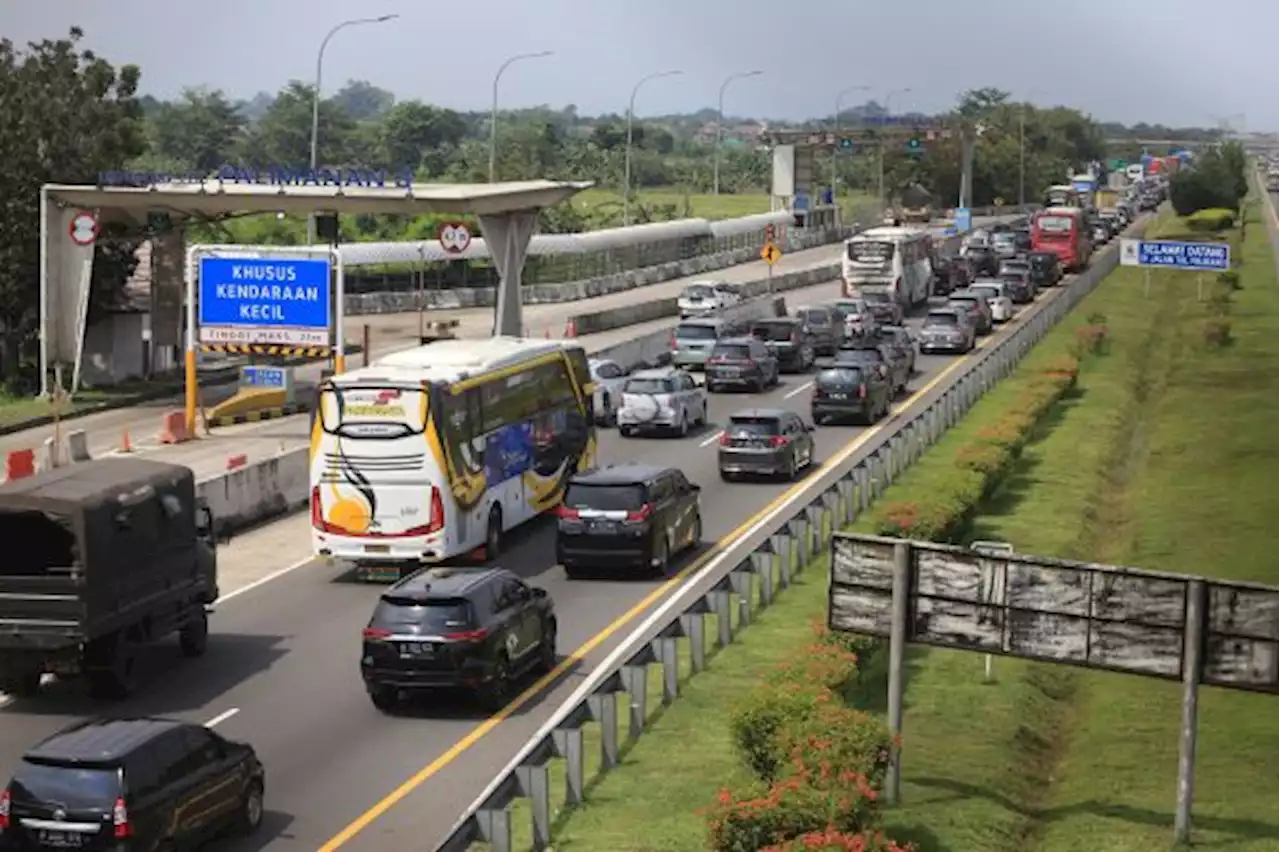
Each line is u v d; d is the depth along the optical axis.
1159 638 21.47
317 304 54.25
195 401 57.09
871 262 94.44
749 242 138.50
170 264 69.62
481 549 38.41
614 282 112.62
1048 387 63.34
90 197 62.00
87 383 70.12
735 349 67.56
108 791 19.23
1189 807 21.80
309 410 64.38
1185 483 49.66
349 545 36.47
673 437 56.56
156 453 53.56
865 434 57.12
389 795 23.50
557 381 43.69
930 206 190.25
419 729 26.64
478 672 26.95
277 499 44.94
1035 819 23.50
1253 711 28.27
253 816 21.97
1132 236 161.38
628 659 25.58
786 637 31.25
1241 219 178.50
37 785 19.34
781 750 21.23
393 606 27.17
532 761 21.22
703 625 29.67
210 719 27.25
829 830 18.47
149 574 28.83
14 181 69.00
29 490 27.23
